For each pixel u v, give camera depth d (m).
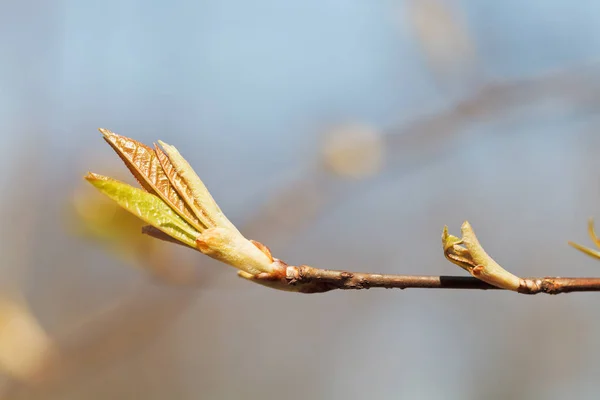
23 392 0.52
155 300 0.56
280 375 1.16
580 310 1.10
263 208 0.66
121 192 0.35
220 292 1.13
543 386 1.08
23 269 0.75
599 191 1.00
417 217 1.12
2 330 0.51
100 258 0.81
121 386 1.05
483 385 1.10
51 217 0.78
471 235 0.35
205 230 0.35
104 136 0.35
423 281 0.35
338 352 1.17
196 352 1.11
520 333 1.11
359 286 0.35
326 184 0.67
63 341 0.54
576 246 0.36
